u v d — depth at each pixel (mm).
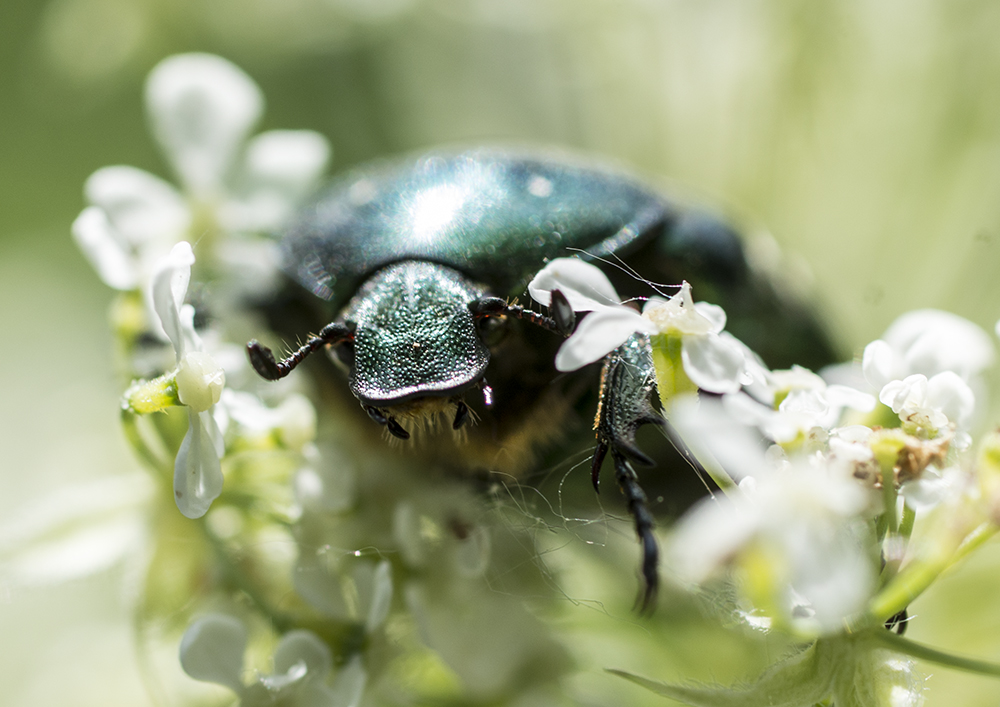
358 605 63
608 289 59
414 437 64
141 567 66
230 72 74
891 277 80
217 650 61
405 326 62
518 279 65
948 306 79
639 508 59
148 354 66
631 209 68
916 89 82
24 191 110
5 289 106
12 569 66
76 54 106
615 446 60
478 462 64
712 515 55
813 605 56
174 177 111
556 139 103
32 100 108
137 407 59
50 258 109
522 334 64
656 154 91
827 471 57
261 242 73
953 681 67
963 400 58
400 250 65
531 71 106
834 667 57
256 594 64
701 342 58
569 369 57
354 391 61
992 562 68
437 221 66
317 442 65
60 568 66
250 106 74
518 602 65
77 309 107
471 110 109
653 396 60
